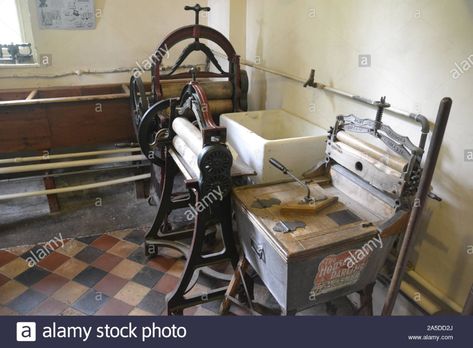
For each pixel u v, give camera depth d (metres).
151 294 1.98
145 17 3.21
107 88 3.16
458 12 1.31
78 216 2.69
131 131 2.82
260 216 1.41
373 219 1.40
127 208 2.80
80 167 3.35
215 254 1.75
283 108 2.52
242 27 2.88
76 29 3.06
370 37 1.70
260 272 1.53
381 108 1.47
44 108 2.51
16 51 3.01
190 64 3.47
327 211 1.44
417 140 1.53
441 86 1.40
